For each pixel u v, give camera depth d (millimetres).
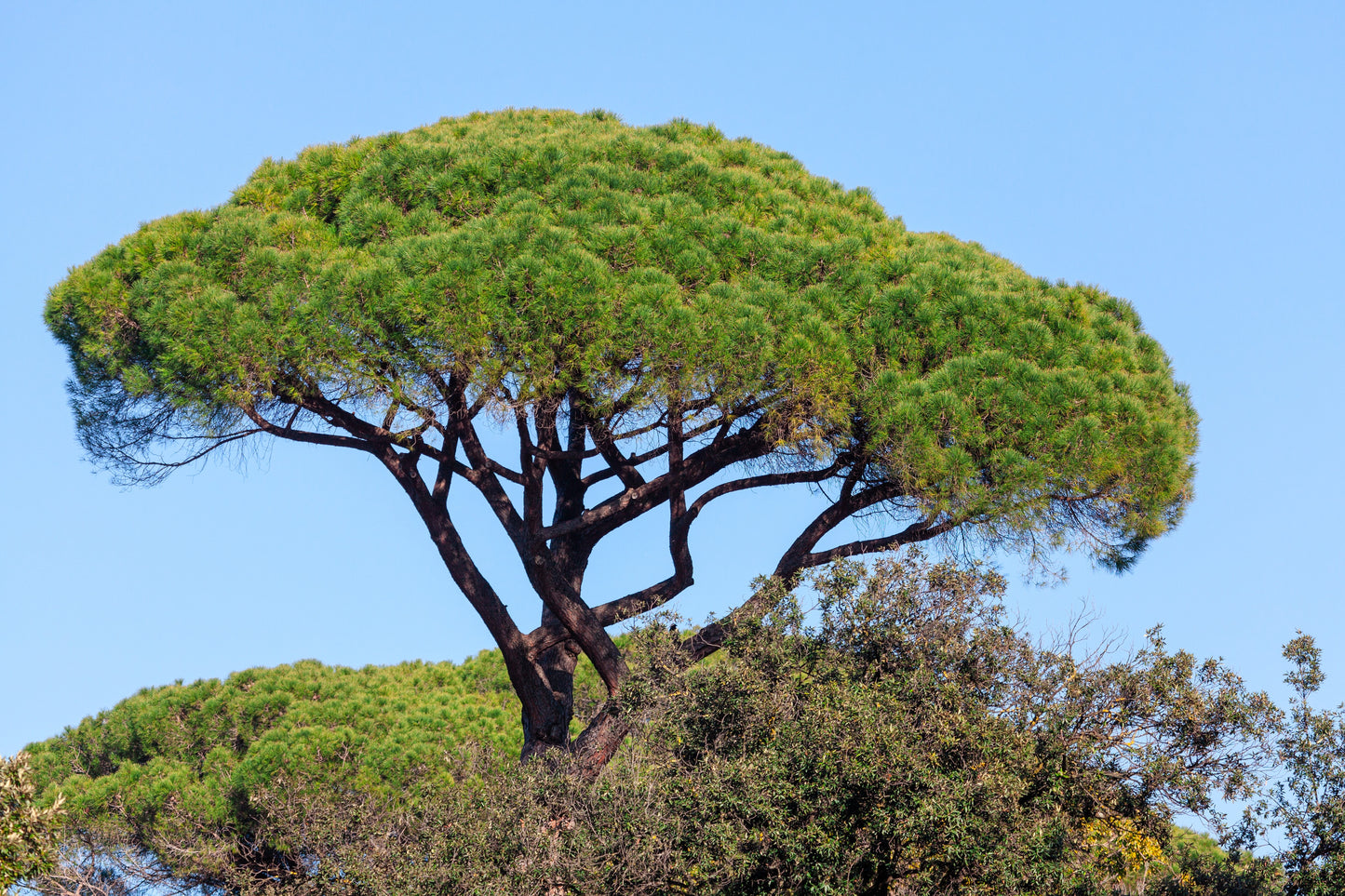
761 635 21172
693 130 32562
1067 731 19734
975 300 26125
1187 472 28828
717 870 17188
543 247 24312
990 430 24672
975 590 21156
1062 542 25719
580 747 25484
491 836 18422
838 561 21766
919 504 25219
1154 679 20188
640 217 26156
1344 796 19844
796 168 32469
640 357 24188
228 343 23625
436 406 25234
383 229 26484
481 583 26875
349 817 21125
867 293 25891
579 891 17438
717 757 18750
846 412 24859
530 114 33281
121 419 28312
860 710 18094
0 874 16141
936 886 17219
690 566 27422
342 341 23594
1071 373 25594
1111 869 20062
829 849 16703
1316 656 21406
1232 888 20453
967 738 18625
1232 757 20266
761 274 26188
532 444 26281
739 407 25672
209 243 25641
